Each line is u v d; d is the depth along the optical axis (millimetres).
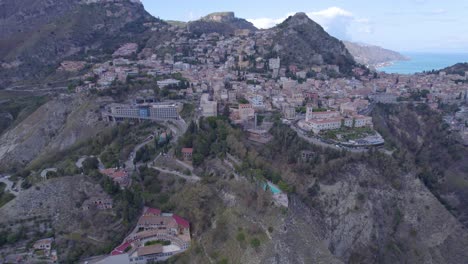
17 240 158750
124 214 168750
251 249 144125
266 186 165000
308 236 154250
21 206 169625
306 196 180500
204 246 154500
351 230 180000
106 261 152000
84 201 175375
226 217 161500
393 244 182750
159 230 166000
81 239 161875
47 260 152875
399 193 199375
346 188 189875
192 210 172875
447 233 190625
